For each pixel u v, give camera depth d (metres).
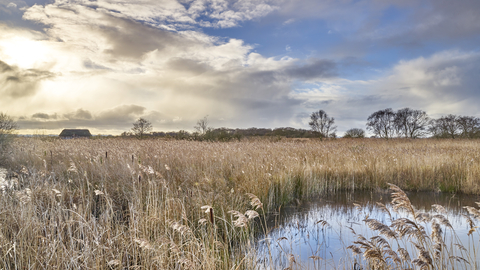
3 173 9.58
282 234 5.95
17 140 16.78
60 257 3.60
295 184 9.80
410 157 12.80
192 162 10.74
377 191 10.21
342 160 12.85
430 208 7.97
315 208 7.99
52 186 6.54
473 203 8.52
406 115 45.16
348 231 6.07
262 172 9.02
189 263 3.33
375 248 3.08
